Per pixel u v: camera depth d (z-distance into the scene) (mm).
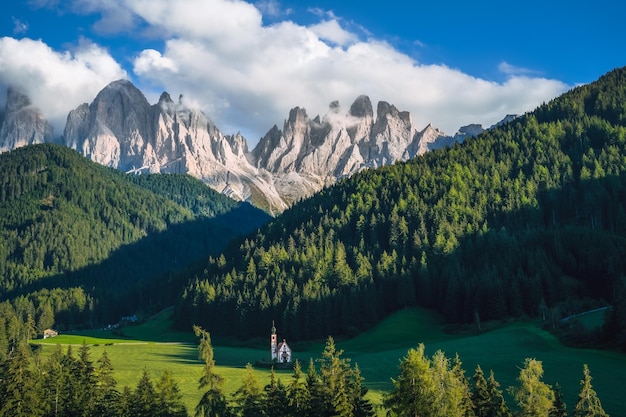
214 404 76438
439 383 64188
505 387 95438
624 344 113500
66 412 78750
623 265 163250
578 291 168875
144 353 160750
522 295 165375
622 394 88562
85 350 86438
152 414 74438
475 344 133375
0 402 76938
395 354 136250
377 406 76812
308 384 70938
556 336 130875
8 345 173250
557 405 66125
